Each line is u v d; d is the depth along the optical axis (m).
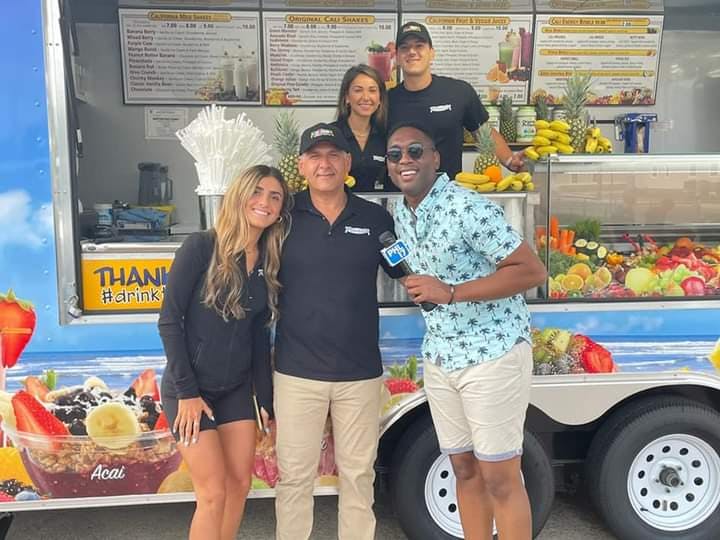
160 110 4.31
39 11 2.40
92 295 2.54
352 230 2.41
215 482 2.29
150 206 3.99
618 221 2.96
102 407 2.56
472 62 4.47
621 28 4.48
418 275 2.18
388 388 2.71
